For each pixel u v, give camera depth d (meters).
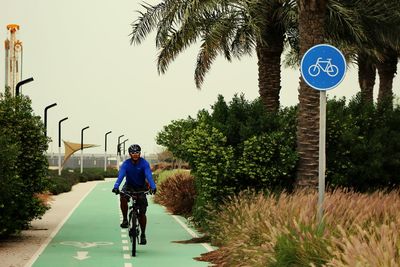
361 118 20.14
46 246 16.06
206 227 17.39
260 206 13.88
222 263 12.73
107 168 111.12
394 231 8.51
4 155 15.16
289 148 17.16
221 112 18.16
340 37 22.59
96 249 15.64
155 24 24.34
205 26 23.17
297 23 22.84
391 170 18.83
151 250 15.55
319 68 11.05
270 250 10.28
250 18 21.69
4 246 15.88
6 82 36.31
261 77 22.95
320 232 10.02
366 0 21.53
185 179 28.34
